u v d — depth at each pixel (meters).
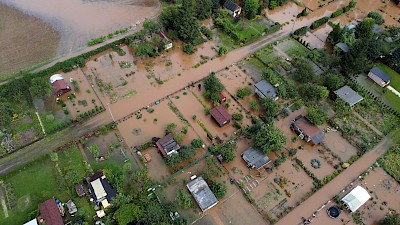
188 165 53.81
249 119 61.31
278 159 54.25
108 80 66.44
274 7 85.44
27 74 64.50
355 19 84.50
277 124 60.59
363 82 68.69
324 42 77.88
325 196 51.34
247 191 51.31
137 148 54.97
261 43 76.25
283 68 70.00
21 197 49.19
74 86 64.62
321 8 87.62
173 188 51.31
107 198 48.50
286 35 78.69
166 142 54.56
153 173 52.78
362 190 50.62
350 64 65.31
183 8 70.56
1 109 56.31
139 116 60.22
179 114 61.25
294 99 64.62
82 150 55.03
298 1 89.00
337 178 53.50
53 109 60.72
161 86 66.00
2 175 51.22
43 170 52.31
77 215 47.31
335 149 57.34
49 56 70.62
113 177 50.38
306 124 58.09
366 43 62.84
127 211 45.56
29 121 58.53
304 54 73.62
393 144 58.19
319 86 63.16
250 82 67.56
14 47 71.94
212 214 48.81
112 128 58.00
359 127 60.62
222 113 59.31
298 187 52.19
